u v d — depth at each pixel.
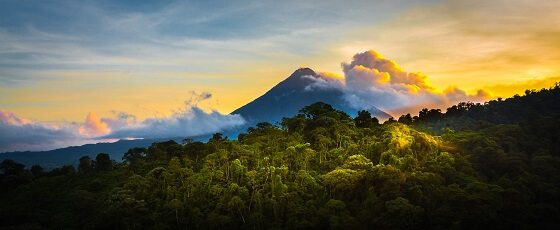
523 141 131.00
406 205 90.38
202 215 103.50
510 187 103.00
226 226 102.12
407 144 116.00
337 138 127.75
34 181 145.62
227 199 105.06
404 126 125.44
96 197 120.56
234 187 105.50
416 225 90.88
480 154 119.25
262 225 99.75
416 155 115.81
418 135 122.12
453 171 107.50
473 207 90.44
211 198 108.25
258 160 117.75
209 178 111.62
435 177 101.56
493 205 91.25
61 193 130.62
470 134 132.12
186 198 108.88
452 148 122.44
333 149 122.50
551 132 139.62
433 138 125.62
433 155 116.69
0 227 116.06
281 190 101.50
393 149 114.50
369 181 102.75
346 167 107.88
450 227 88.25
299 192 103.38
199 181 109.88
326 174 106.12
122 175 132.62
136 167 135.88
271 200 100.75
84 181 137.62
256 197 103.94
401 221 89.81
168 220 104.75
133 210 107.06
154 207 110.56
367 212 94.25
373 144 121.12
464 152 122.19
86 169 155.50
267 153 122.75
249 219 99.88
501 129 136.88
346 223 92.31
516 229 92.00
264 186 107.50
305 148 117.12
